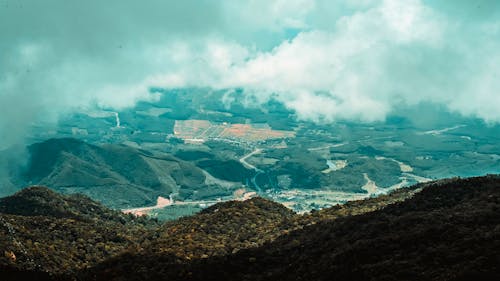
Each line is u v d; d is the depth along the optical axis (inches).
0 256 5659.5
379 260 4475.9
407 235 4623.5
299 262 5002.5
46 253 6186.0
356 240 5034.5
